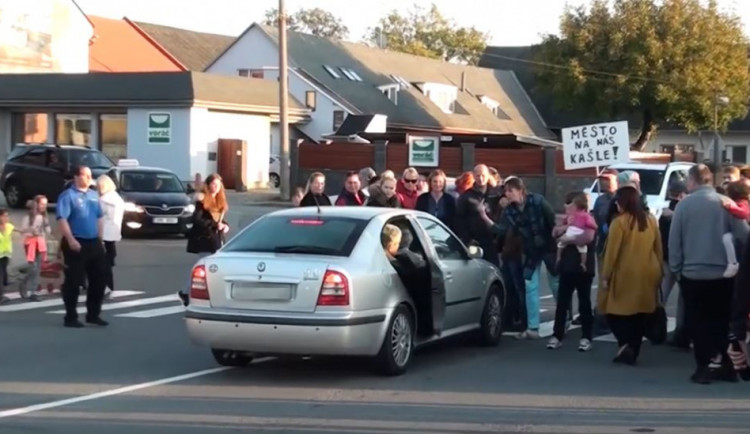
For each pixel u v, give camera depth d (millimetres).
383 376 10477
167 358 11570
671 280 12828
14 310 15508
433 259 11078
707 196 10008
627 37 53812
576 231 11914
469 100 64438
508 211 12914
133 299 16719
